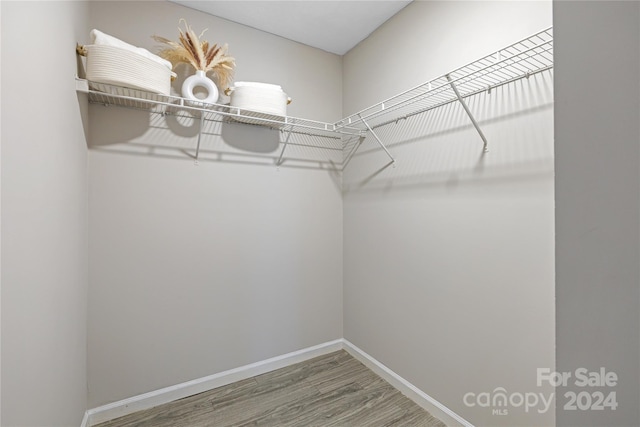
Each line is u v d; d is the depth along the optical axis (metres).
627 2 0.32
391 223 1.84
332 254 2.24
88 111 1.46
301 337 2.11
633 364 0.32
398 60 1.78
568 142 0.36
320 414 1.56
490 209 1.30
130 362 1.57
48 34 0.93
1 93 0.66
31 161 0.81
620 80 0.32
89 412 1.47
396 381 1.79
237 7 1.73
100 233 1.49
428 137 1.60
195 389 1.73
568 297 0.36
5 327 0.68
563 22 0.36
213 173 1.79
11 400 0.70
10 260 0.70
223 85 1.76
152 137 1.62
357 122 1.96
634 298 0.31
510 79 1.22
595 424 0.34
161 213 1.64
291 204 2.07
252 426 1.47
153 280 1.62
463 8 1.41
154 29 1.63
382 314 1.91
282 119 1.81
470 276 1.39
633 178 0.31
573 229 0.35
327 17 1.83
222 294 1.83
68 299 1.15
